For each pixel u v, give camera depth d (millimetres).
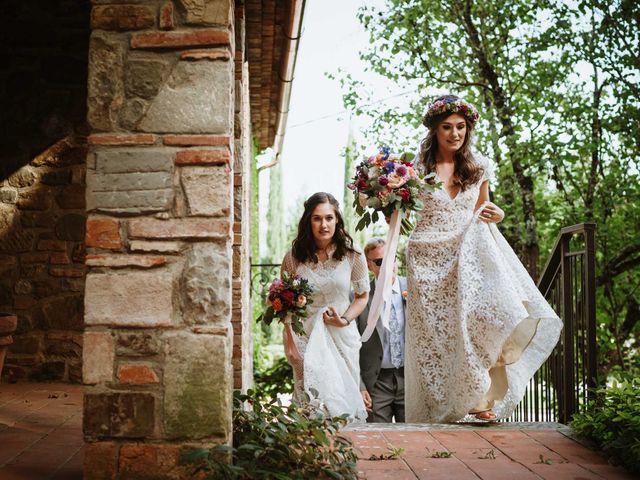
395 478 3141
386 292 4328
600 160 9734
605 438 3551
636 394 3824
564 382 4527
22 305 6363
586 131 9555
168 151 2922
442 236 4426
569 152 9359
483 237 4320
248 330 7699
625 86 9250
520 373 4449
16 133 6434
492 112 9438
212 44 2941
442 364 4414
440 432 4051
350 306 4539
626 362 10648
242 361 5672
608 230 9492
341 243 4426
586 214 9672
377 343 5199
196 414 2855
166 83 2939
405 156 4352
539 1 9344
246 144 7152
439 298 4422
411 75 10133
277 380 9953
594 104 9484
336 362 4395
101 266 2891
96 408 2852
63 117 6465
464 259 4285
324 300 4434
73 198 6449
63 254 6414
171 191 2910
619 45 9203
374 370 5199
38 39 6473
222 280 2895
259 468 2920
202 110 2928
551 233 10578
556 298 4941
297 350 4461
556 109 9531
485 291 4207
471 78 10031
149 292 2885
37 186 6434
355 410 4379
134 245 2893
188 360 2871
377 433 4004
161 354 2873
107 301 2879
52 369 6332
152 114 2928
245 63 6770
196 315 2883
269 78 8609
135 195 2906
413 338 4504
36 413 4590
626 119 9266
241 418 3201
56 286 6391
